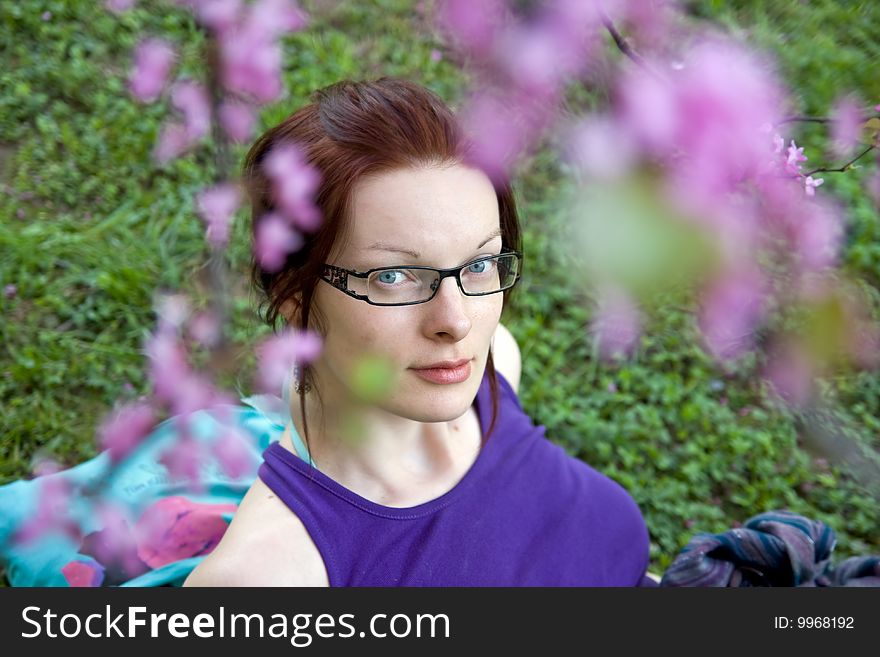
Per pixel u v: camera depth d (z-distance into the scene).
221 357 1.93
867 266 3.00
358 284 1.00
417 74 3.63
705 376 2.99
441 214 0.96
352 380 1.06
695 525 2.65
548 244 3.25
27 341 2.95
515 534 1.33
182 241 3.21
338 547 1.18
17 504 2.09
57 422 2.71
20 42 3.97
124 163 3.52
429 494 1.26
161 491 2.15
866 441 2.63
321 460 1.21
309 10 1.93
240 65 1.25
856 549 2.58
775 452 2.79
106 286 3.04
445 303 0.98
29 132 3.70
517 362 1.69
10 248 3.17
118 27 3.99
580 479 1.48
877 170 3.18
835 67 3.15
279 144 1.02
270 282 1.11
